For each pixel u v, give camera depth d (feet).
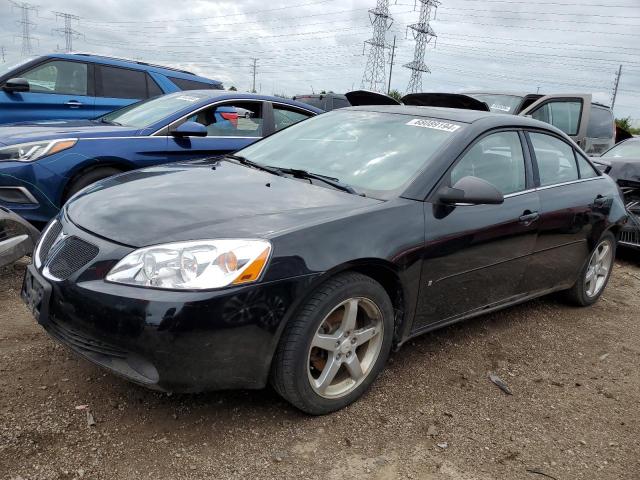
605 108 33.30
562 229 13.34
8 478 7.25
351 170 11.18
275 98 21.52
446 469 8.29
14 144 15.44
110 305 7.70
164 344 7.55
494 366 11.69
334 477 7.88
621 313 15.97
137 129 17.72
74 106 23.97
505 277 12.14
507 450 8.90
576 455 8.97
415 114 12.59
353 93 28.55
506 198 11.83
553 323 14.48
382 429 9.08
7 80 22.34
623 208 15.88
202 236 8.14
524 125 13.05
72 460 7.70
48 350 10.50
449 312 11.12
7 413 8.52
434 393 10.35
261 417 9.03
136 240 8.17
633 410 10.56
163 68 27.53
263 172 11.62
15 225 13.03
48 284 8.41
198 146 18.75
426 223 9.98
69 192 16.29
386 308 9.63
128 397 9.23
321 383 8.98
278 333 8.17
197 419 8.84
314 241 8.50
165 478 7.55
